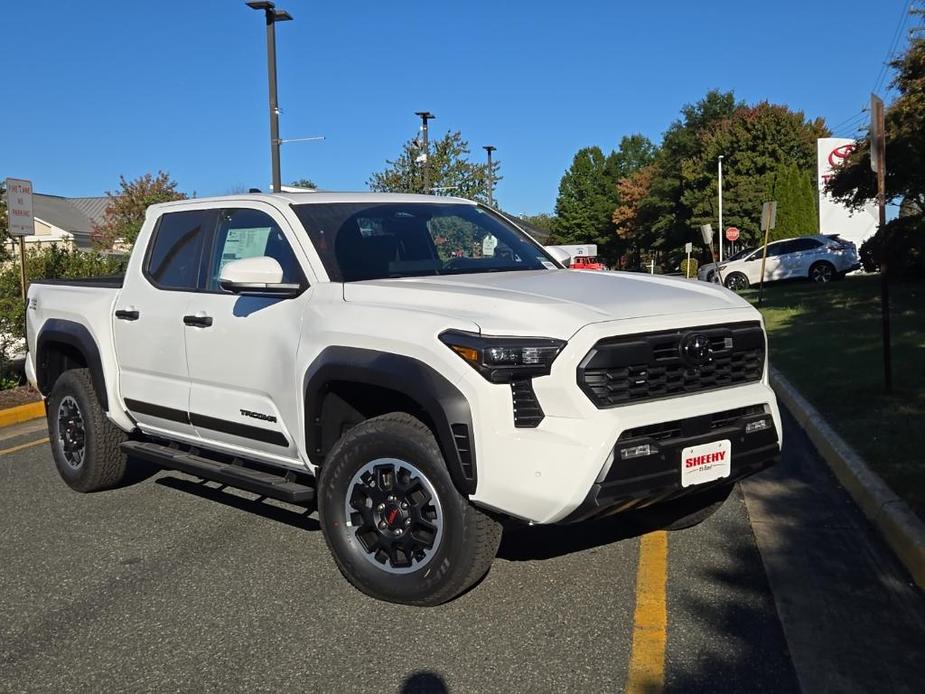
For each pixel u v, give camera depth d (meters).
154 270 5.63
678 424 3.85
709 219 56.28
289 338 4.49
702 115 62.69
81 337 5.98
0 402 10.36
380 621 4.07
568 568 4.67
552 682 3.47
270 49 18.27
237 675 3.61
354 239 4.83
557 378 3.61
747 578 4.51
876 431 7.02
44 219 51.53
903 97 21.19
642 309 3.95
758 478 6.53
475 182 31.06
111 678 3.62
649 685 3.43
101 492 6.46
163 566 4.88
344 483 4.24
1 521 5.80
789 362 11.16
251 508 5.95
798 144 54.00
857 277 29.06
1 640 4.01
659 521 5.21
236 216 5.18
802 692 3.37
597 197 92.81
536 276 4.72
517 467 3.61
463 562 3.89
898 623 3.96
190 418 5.21
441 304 4.02
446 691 3.42
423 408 3.82
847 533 5.21
